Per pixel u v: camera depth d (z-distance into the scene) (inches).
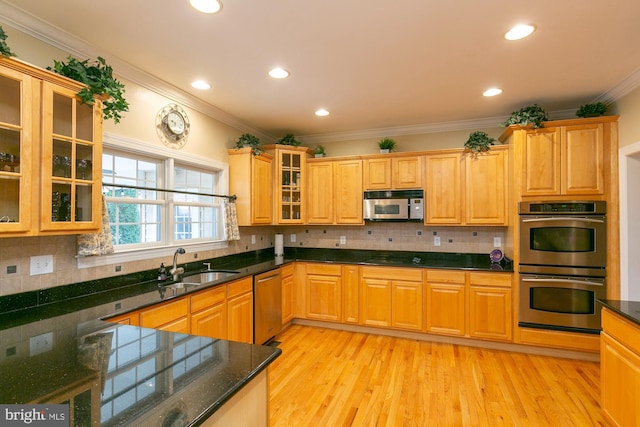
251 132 164.4
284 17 73.6
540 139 123.0
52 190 69.9
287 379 105.5
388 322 144.2
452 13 72.0
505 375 108.4
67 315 69.3
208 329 100.4
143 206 109.7
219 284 105.1
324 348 131.6
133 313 75.6
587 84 110.3
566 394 96.4
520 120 123.9
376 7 69.9
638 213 109.6
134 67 98.2
